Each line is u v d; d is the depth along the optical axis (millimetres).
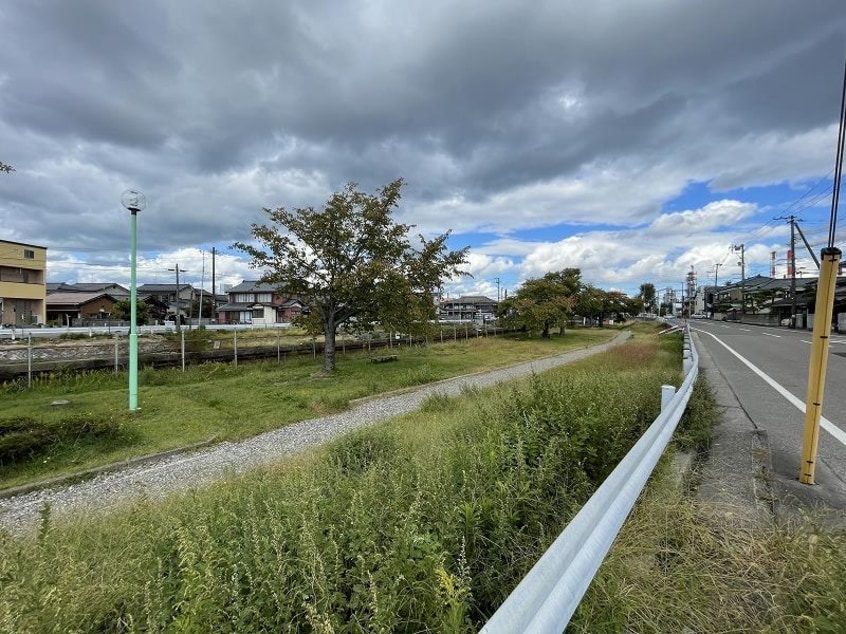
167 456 6871
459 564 1935
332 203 14195
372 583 1650
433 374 14289
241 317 66375
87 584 2270
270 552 2098
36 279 39375
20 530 4227
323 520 2340
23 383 11297
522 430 3354
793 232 35531
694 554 2184
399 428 6727
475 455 2998
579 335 37406
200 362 15391
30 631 1744
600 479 3262
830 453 4070
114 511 4285
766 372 9852
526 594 1190
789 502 2926
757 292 59438
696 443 4211
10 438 6215
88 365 12766
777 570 1989
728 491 3072
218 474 5785
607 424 3637
